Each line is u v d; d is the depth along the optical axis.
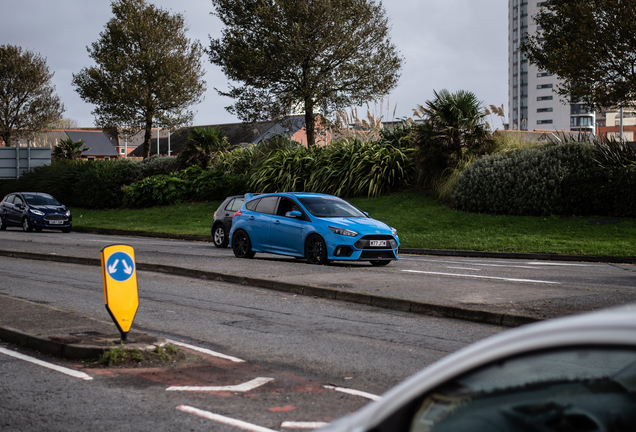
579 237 17.89
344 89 30.45
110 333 6.49
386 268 12.42
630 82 22.19
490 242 17.56
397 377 5.23
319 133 32.94
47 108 52.72
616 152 21.67
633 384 1.45
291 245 13.25
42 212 26.06
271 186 28.95
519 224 20.08
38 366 5.61
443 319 7.76
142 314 8.02
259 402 4.59
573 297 8.52
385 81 29.81
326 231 12.55
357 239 12.37
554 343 1.47
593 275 11.45
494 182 22.03
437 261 14.48
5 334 6.58
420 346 6.33
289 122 33.31
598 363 1.46
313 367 5.56
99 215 31.83
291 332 7.01
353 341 6.56
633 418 1.43
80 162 38.66
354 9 29.02
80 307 8.47
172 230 24.39
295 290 9.76
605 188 20.19
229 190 30.78
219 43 31.09
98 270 12.46
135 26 40.44
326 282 9.95
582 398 1.49
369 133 30.47
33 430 4.04
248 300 9.11
